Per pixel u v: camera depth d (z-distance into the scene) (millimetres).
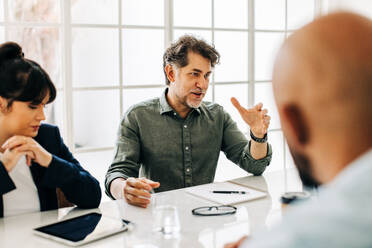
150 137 2008
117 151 1949
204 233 1183
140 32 5234
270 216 1339
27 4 6945
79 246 1092
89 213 1361
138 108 2035
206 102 2164
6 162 1309
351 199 276
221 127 2125
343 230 269
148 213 1390
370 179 276
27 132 1381
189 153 2035
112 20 7023
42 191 1486
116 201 1539
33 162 1483
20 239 1154
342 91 325
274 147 3734
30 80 1309
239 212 1381
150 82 5074
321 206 287
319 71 332
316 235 275
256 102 3746
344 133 329
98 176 4281
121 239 1140
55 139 1611
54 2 7098
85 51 7219
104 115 7094
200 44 1918
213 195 1582
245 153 1968
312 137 346
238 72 3586
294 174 1967
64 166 1437
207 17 3559
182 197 1566
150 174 2033
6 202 1420
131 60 5246
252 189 1668
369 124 323
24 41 7035
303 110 344
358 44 324
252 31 3549
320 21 346
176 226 1194
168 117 2033
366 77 319
